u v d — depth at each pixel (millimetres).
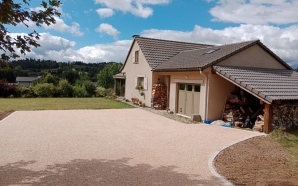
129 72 25562
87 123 13336
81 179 5684
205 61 15375
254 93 12156
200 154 8070
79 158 7309
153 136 10625
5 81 28766
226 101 14812
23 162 6820
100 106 21000
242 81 12898
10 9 4379
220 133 11547
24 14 4641
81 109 19094
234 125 13641
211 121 14539
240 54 15812
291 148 9609
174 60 20391
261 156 8242
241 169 6852
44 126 12188
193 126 13312
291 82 14469
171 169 6566
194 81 15805
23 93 28672
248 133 11680
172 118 15836
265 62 16875
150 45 23297
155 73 20719
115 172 6215
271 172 6688
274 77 14688
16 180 5520
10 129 11297
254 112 14125
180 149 8633
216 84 14695
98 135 10531
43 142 9109
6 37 4703
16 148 8234
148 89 21406
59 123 13109
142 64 22594
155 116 16516
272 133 11438
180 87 17719
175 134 11141
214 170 6605
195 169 6625
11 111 17078
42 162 6852
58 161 6973
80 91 30578
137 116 16328
